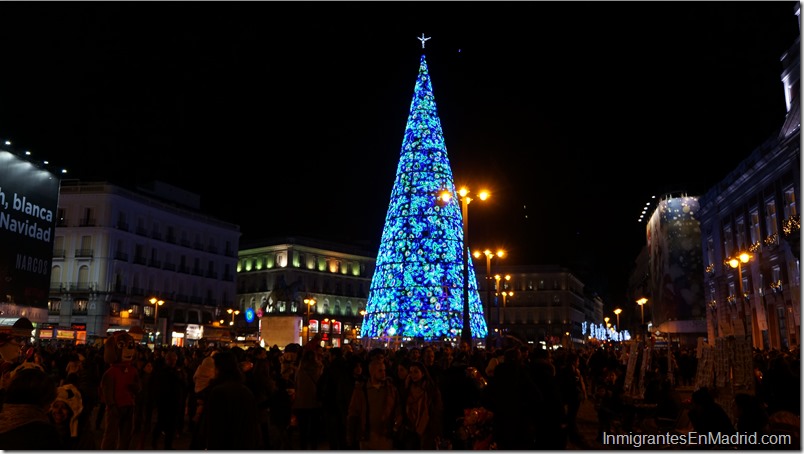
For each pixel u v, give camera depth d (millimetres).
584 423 18609
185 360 17562
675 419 11805
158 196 70188
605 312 146500
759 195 41812
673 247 65625
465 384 11008
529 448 8930
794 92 35156
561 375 13961
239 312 77312
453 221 38250
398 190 39000
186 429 16453
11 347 10492
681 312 64438
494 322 102625
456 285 37156
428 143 39469
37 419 4645
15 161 37062
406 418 9188
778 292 38844
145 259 64750
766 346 40438
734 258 38281
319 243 90000
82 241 60656
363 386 9320
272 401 11938
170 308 67688
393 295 36906
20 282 37062
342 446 11750
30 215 38281
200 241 73375
